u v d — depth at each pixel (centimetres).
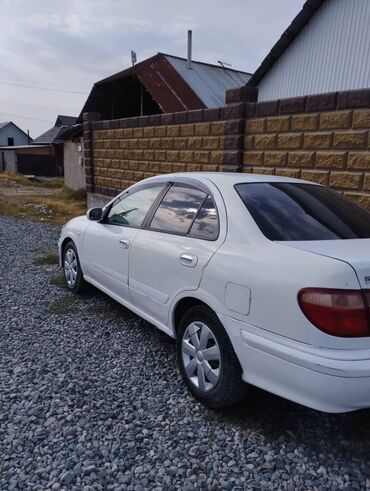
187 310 314
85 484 224
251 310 250
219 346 276
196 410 292
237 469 238
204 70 1652
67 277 546
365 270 220
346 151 513
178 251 316
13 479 226
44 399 300
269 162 616
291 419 284
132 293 385
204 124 740
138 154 959
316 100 541
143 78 1514
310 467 241
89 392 311
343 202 337
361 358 213
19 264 680
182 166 812
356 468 241
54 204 1491
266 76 1317
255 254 258
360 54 1056
